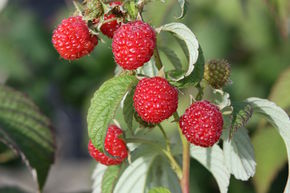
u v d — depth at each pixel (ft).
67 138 3.91
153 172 1.58
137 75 1.38
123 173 1.57
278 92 1.85
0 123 1.80
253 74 2.61
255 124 2.14
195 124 1.36
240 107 1.40
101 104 1.35
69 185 3.64
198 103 1.38
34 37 2.89
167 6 2.00
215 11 2.67
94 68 2.72
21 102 1.83
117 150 1.44
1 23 2.92
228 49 2.66
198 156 1.56
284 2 1.96
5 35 2.89
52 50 2.87
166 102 1.35
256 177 1.89
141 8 1.38
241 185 2.20
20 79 2.84
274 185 2.22
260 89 2.60
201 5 2.67
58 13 2.99
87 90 2.76
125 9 1.37
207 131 1.36
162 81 1.36
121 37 1.35
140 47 1.34
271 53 2.63
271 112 1.46
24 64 2.85
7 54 2.86
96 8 1.37
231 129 1.36
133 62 1.35
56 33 1.41
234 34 2.67
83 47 1.41
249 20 2.63
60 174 3.78
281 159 1.88
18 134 1.80
